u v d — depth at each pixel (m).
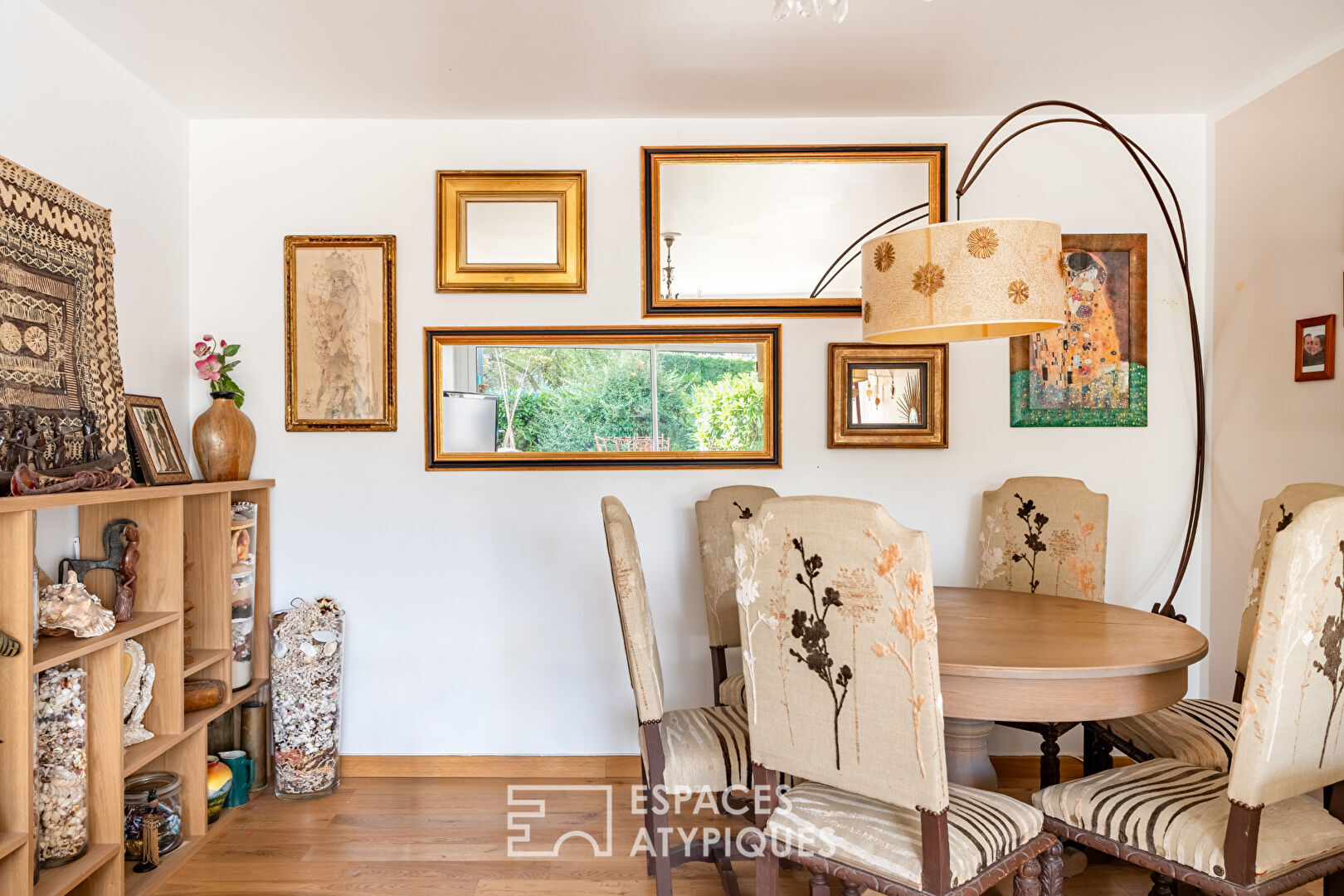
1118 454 3.13
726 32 2.48
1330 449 2.53
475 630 3.11
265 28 2.42
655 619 3.11
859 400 3.09
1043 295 1.87
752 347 3.12
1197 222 3.13
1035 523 2.77
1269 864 1.50
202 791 2.53
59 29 2.34
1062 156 3.12
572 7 2.32
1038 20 2.42
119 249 2.64
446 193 3.08
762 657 1.69
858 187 3.10
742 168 3.10
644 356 3.13
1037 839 1.69
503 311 3.11
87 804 2.06
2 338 1.96
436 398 3.10
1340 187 2.49
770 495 2.91
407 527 3.11
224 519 2.70
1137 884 2.25
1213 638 3.07
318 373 3.08
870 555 1.47
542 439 3.12
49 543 2.29
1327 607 1.46
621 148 3.12
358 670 3.11
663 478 3.11
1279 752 1.46
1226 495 3.00
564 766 3.10
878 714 1.51
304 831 2.61
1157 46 2.58
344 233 3.10
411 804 2.83
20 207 2.04
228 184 3.08
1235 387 2.96
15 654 1.74
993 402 3.13
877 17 2.39
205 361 2.81
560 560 3.11
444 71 2.72
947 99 2.97
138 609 2.38
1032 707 1.68
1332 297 2.52
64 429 2.16
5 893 1.74
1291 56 2.66
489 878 2.31
